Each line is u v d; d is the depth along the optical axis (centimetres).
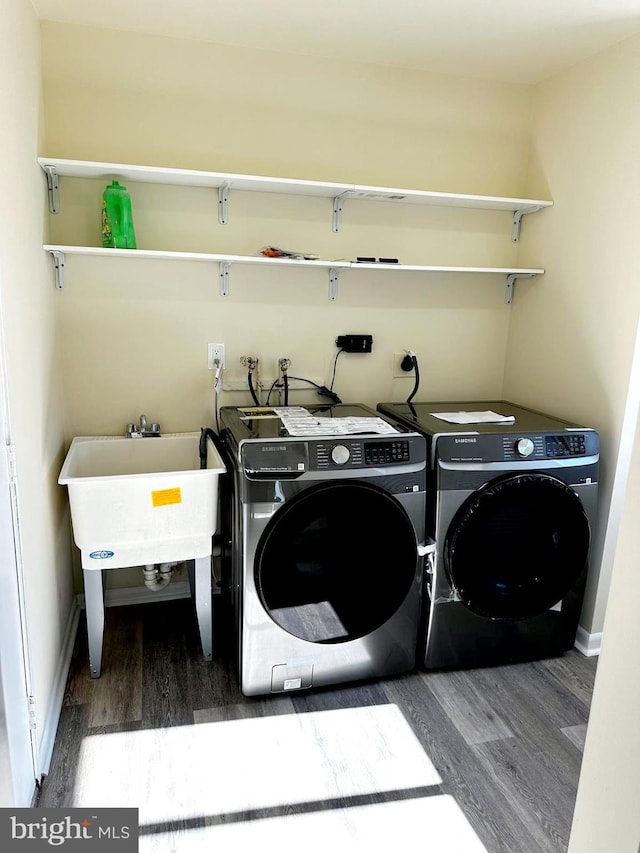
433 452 207
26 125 177
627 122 212
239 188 236
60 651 213
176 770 174
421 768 178
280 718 197
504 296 284
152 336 242
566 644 235
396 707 205
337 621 207
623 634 87
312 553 201
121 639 239
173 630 246
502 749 187
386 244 262
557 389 254
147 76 221
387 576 211
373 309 267
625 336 216
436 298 274
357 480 196
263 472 188
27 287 172
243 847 151
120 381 242
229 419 223
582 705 209
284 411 238
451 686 217
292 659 204
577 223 239
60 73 213
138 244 233
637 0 184
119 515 196
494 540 220
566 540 226
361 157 250
